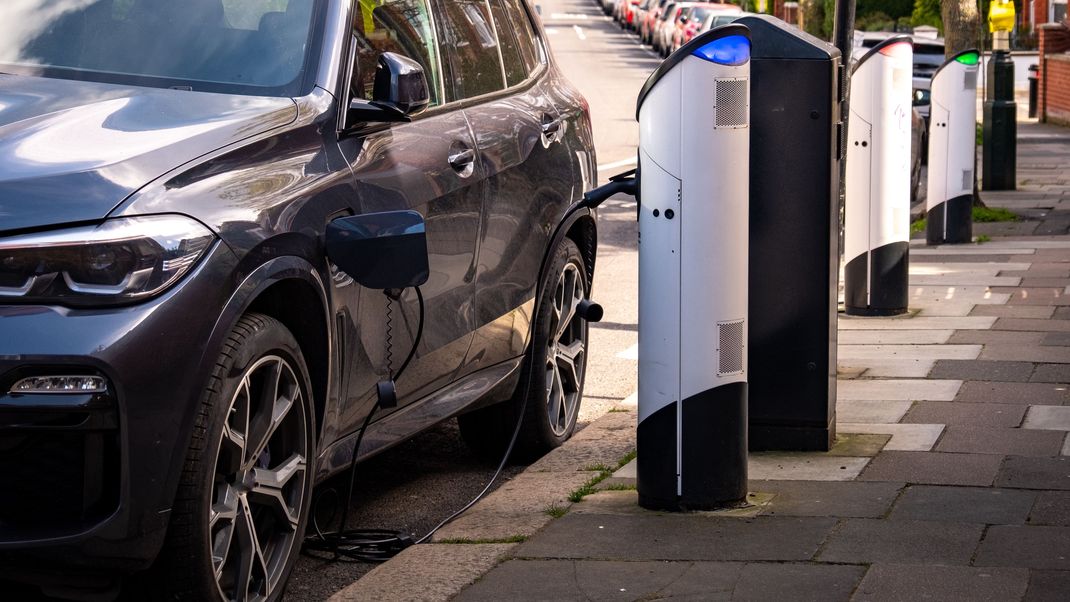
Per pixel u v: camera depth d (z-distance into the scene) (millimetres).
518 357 5754
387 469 6012
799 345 5660
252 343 3664
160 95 4156
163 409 3350
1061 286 10227
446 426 6809
